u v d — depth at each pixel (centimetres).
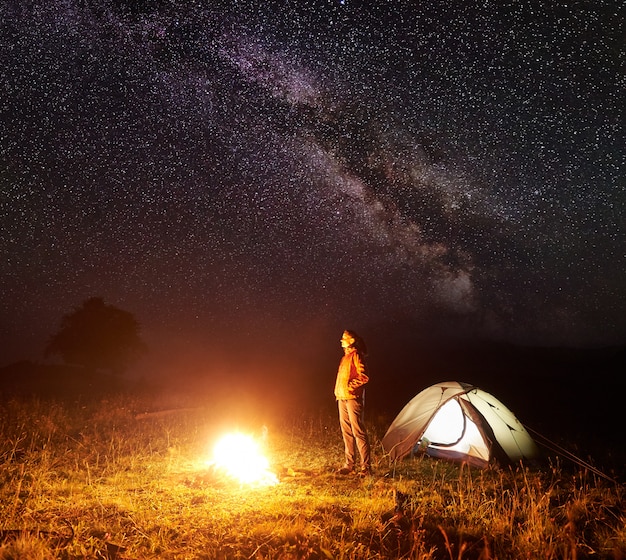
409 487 704
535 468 817
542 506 617
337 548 488
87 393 1708
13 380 2136
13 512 538
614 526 570
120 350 2802
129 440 955
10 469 715
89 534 502
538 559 479
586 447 988
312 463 839
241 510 593
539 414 1430
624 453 944
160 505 603
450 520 574
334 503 625
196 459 846
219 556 469
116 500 612
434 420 888
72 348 2723
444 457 859
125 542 493
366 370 778
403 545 505
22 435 925
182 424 1145
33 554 435
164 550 476
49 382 2089
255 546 494
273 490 679
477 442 848
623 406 1567
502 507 609
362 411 777
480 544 514
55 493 631
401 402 1652
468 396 866
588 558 494
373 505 609
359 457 805
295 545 488
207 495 650
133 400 1467
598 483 729
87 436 975
